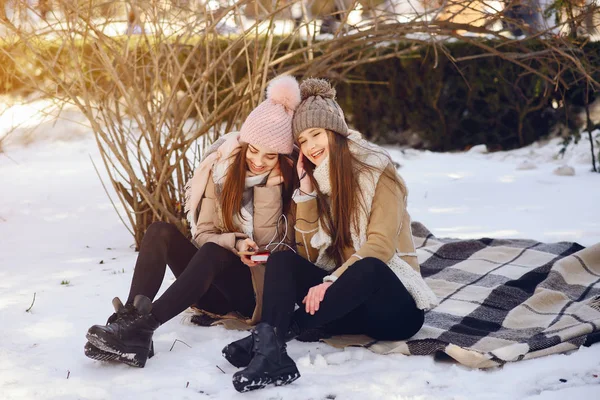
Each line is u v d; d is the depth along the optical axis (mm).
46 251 4852
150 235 3094
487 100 9289
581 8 5480
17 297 3730
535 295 3529
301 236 3104
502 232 5215
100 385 2646
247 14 4895
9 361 2857
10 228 5617
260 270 3135
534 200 6383
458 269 4133
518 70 9102
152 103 4637
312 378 2738
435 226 5465
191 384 2680
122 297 3730
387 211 3004
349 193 2980
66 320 3363
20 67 4699
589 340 3023
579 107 9008
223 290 3227
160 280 3021
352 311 3027
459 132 9508
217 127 5012
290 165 3189
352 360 2936
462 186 7121
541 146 9227
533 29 5047
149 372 2777
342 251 3088
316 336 3148
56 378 2699
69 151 9148
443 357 2949
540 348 2916
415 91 9477
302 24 4836
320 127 2977
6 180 7609
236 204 3154
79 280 4070
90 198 6754
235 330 3264
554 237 5020
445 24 4805
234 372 2799
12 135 9023
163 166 4523
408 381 2674
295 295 2859
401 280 3008
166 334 3211
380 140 9766
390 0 5074
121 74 4727
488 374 2770
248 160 3143
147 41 4383
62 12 4512
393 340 3078
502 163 8562
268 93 3105
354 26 4801
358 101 9711
